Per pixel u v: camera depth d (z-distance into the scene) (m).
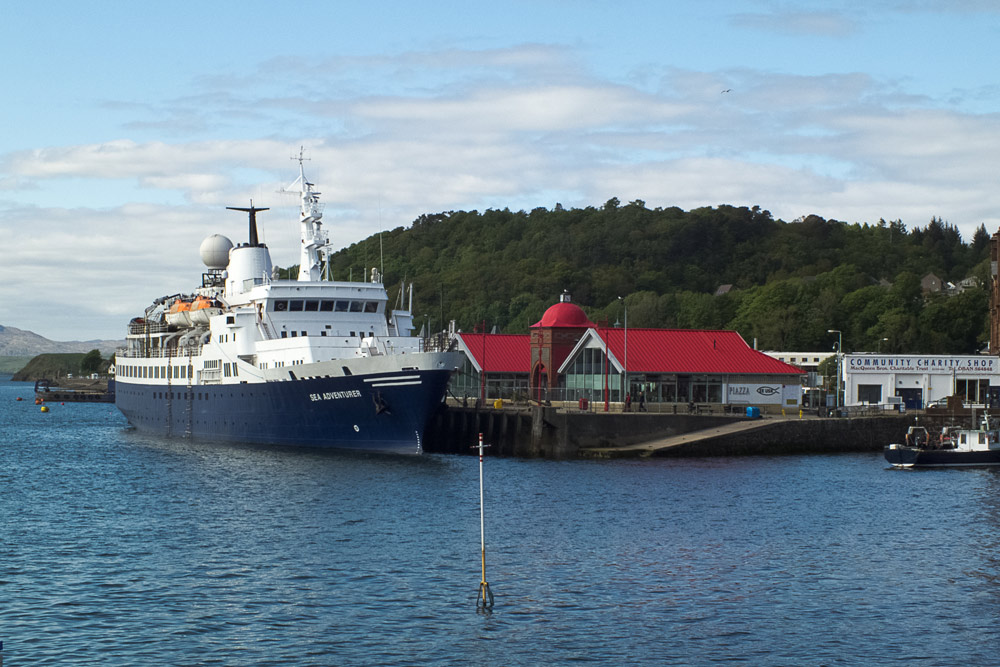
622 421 93.38
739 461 90.19
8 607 44.19
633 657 38.78
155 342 125.75
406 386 83.62
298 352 93.50
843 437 99.62
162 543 55.94
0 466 91.88
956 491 75.25
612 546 55.03
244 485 75.06
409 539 56.34
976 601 45.91
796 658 38.91
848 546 55.97
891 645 40.34
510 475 79.44
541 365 114.50
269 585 47.34
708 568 50.78
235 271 112.62
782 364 108.44
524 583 47.75
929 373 120.88
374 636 40.69
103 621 42.41
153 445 107.31
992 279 140.50
